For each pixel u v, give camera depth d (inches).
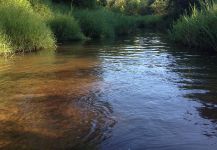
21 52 522.0
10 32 523.2
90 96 256.5
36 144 172.6
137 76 327.3
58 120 205.8
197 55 490.0
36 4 813.9
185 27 646.5
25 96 258.1
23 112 221.3
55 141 175.8
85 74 338.3
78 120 205.5
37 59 443.8
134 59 446.6
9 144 172.9
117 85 289.7
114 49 575.2
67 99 249.4
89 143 172.9
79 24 877.2
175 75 332.2
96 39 826.2
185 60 437.1
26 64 402.0
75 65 393.4
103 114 215.2
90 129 190.9
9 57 464.4
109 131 187.3
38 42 563.5
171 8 1514.5
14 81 308.7
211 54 501.4
